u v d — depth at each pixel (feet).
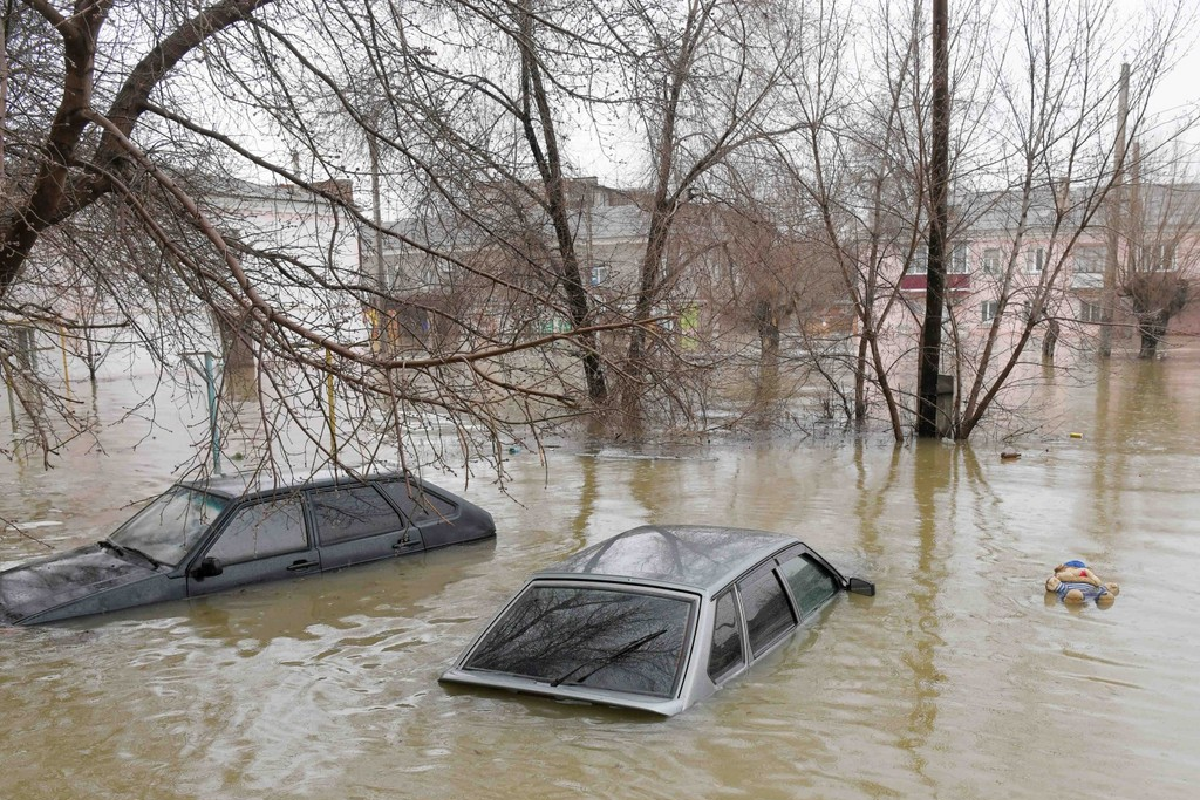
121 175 26.40
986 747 16.42
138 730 17.76
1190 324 143.02
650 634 17.46
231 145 27.17
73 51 24.03
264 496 28.09
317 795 14.87
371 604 25.82
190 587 25.86
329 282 28.78
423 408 22.99
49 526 37.91
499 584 27.78
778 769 15.21
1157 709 18.28
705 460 52.16
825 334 71.46
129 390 96.73
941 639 22.06
